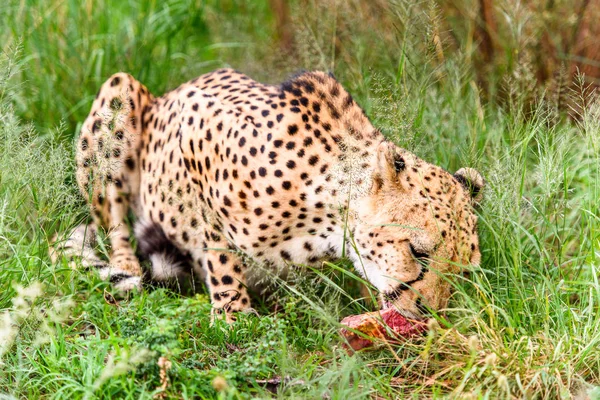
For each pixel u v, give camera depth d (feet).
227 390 27.48
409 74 42.57
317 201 34.17
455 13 48.98
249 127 35.14
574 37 47.32
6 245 35.04
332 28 49.70
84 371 28.63
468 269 32.45
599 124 37.78
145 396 27.48
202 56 56.34
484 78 48.47
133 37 51.44
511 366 30.09
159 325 28.66
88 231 42.04
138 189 42.39
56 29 50.31
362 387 29.35
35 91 47.57
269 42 55.98
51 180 34.91
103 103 41.52
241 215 35.35
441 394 29.94
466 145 40.60
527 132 39.50
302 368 29.63
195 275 40.47
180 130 37.65
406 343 31.27
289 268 34.45
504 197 35.29
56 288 33.83
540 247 36.86
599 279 35.32
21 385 29.12
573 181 43.70
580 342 31.30
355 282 38.47
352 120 35.99
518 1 45.52
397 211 32.91
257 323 33.91
